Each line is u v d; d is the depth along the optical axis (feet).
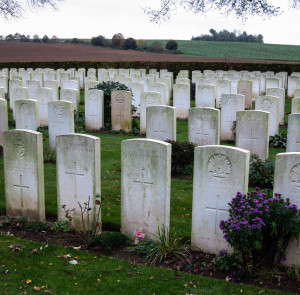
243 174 20.53
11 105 68.69
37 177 25.04
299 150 35.73
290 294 17.79
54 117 40.34
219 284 18.67
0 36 232.53
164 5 40.14
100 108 52.54
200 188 21.66
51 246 22.20
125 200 23.38
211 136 38.45
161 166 21.86
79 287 18.54
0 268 19.92
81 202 24.25
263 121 36.11
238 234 18.26
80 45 216.54
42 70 106.01
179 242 22.94
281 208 18.79
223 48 233.76
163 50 206.18
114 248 22.18
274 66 113.29
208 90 63.62
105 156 40.55
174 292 18.13
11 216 26.55
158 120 39.09
